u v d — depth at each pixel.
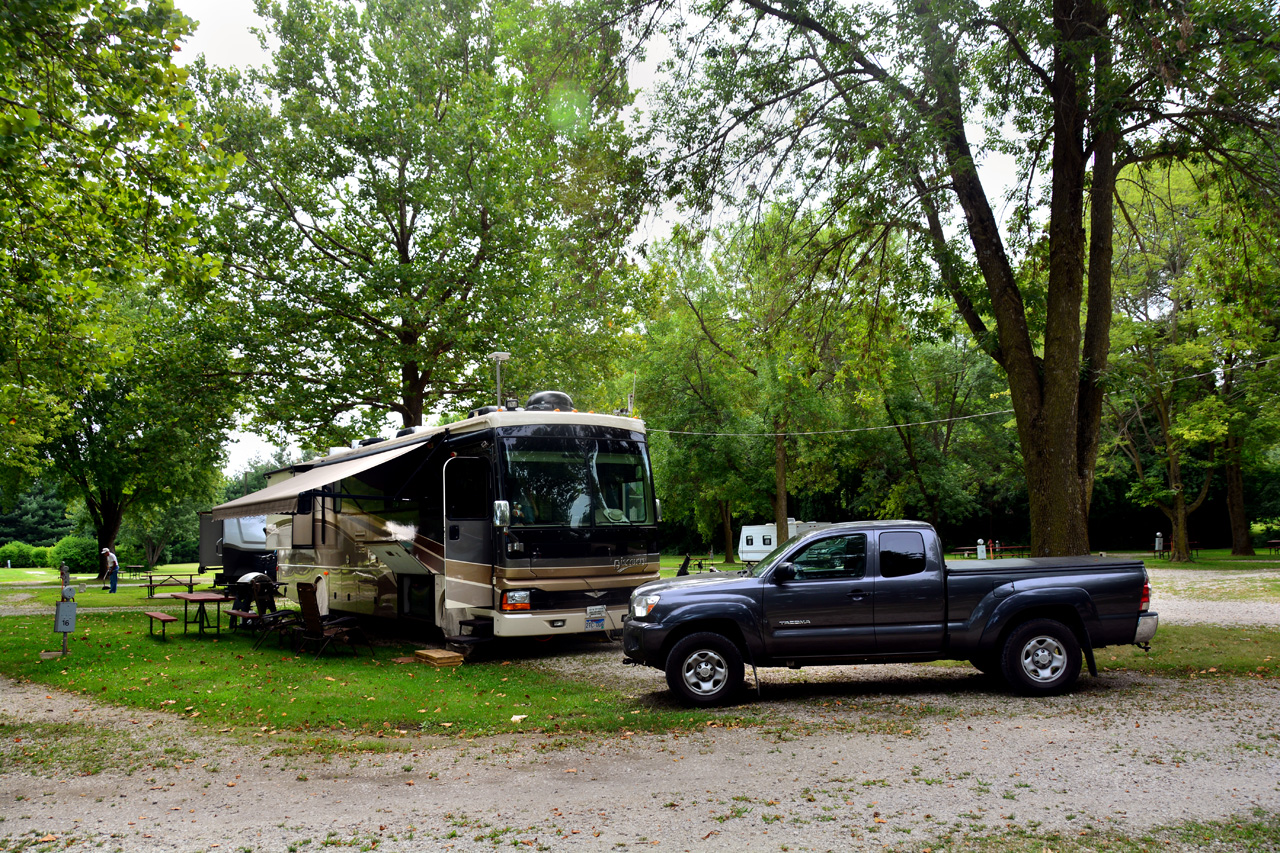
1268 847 4.49
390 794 5.87
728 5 12.27
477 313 23.20
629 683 10.13
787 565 8.85
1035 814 5.07
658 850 4.64
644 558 12.58
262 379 23.52
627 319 25.16
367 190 23.39
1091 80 10.27
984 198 12.01
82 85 8.37
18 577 47.97
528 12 13.24
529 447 12.12
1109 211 11.71
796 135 12.18
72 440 34.56
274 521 19.59
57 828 5.24
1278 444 33.88
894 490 40.06
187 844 4.92
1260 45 9.16
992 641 8.79
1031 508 11.52
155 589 29.44
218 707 8.84
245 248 22.27
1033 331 13.66
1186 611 16.05
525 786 5.98
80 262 10.87
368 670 11.19
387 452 13.55
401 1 24.22
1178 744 6.63
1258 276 13.43
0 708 9.13
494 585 11.77
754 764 6.37
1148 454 44.56
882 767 6.16
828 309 14.77
